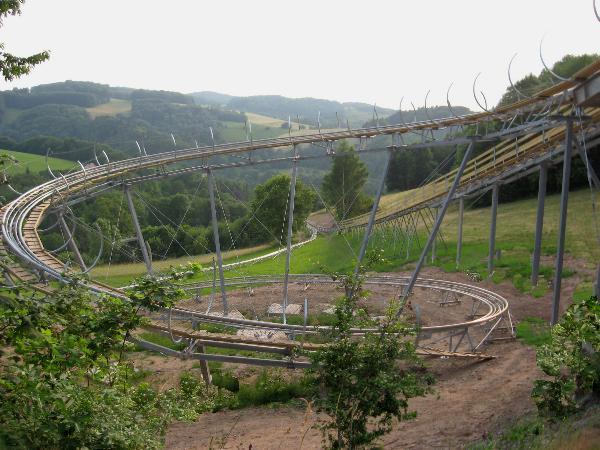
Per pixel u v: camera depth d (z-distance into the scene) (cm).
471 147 2628
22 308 850
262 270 5288
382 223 5584
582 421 1138
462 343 2506
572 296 2888
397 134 3095
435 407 1767
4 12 1230
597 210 4747
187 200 7556
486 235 4953
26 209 2777
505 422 1519
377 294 3650
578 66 6581
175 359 2520
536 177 5994
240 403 1978
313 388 1047
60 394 859
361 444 1042
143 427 965
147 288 1052
